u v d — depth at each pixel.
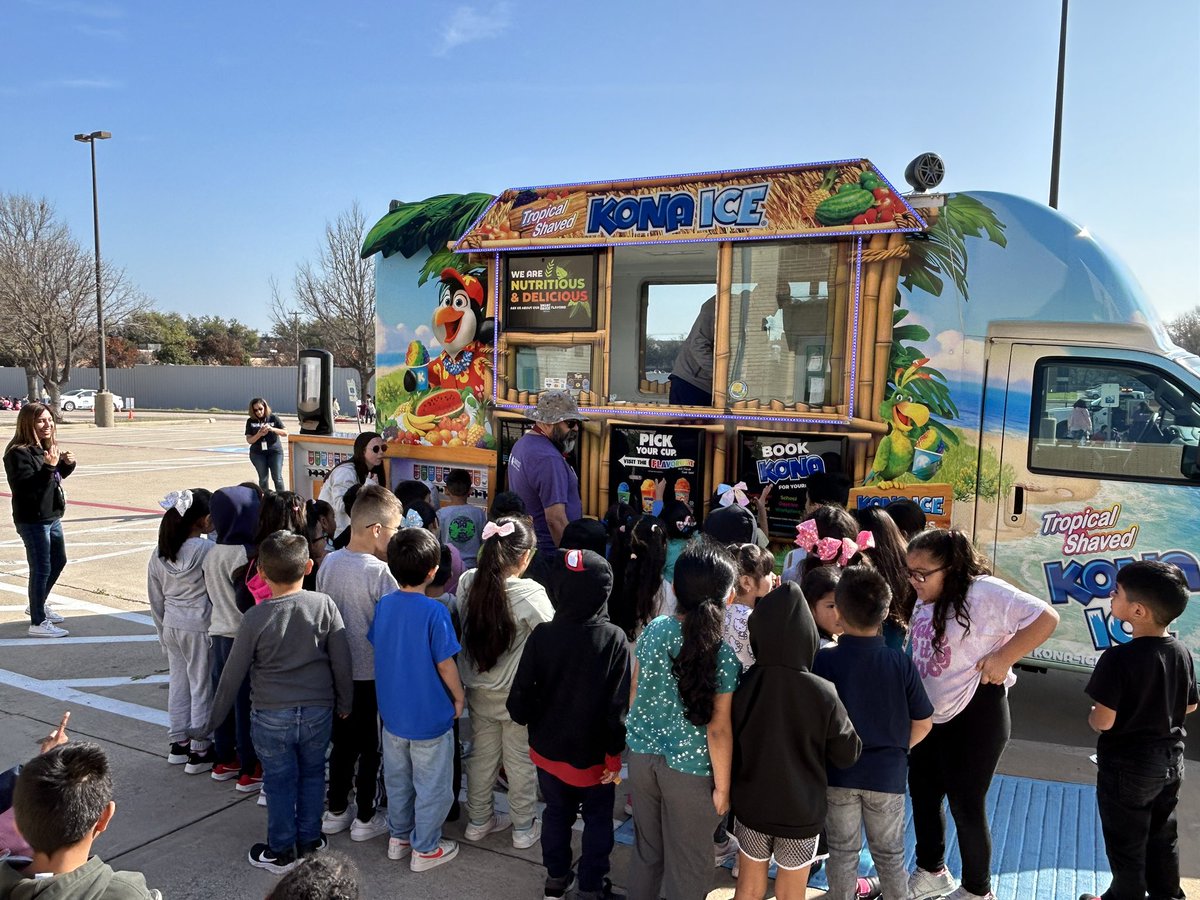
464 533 5.70
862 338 5.23
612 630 3.35
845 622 3.05
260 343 70.06
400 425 6.79
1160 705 3.12
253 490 4.54
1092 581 4.96
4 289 32.47
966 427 5.10
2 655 6.48
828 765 3.04
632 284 6.50
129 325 40.09
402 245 6.71
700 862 3.06
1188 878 3.68
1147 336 4.86
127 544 10.76
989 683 3.17
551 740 3.32
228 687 3.51
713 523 4.07
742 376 5.54
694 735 2.98
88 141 30.81
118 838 3.90
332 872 1.89
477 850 3.88
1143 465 4.88
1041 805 4.32
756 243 5.46
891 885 3.05
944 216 5.11
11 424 30.45
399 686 3.62
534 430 5.13
